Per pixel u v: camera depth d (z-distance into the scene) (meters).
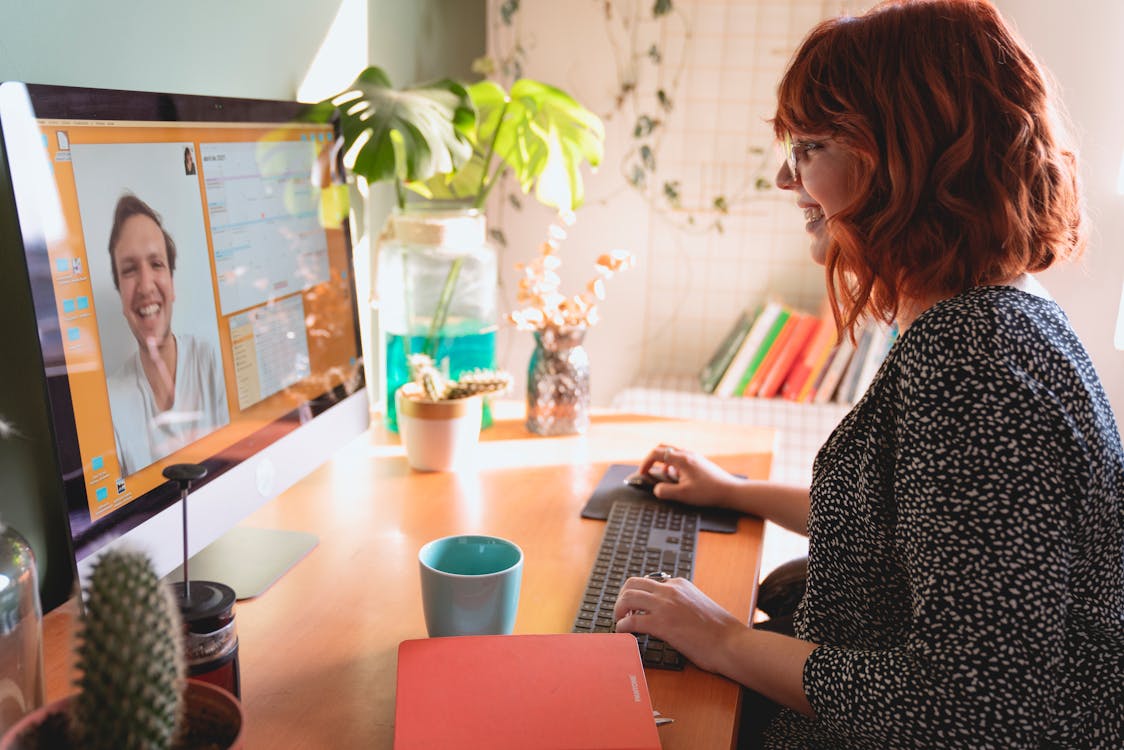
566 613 1.02
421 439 1.42
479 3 2.47
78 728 0.53
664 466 1.38
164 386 0.95
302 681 0.88
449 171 1.53
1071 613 0.84
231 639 0.77
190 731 0.61
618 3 2.41
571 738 0.75
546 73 2.47
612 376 2.67
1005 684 0.74
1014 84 0.84
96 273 0.86
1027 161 0.84
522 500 1.34
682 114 2.46
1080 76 2.09
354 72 1.78
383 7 1.89
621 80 2.45
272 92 1.49
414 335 1.55
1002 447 0.75
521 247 2.57
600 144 1.94
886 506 0.87
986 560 0.75
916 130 0.84
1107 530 0.83
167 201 0.96
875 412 0.87
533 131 1.89
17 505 1.01
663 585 0.98
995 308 0.80
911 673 0.78
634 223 2.54
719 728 0.83
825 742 0.93
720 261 2.54
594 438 1.63
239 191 1.08
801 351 2.44
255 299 1.11
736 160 2.46
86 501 0.84
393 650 0.94
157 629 0.53
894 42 0.86
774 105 2.42
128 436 0.89
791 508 1.26
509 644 0.87
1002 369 0.77
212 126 1.03
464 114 1.65
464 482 1.40
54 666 0.89
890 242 0.87
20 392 1.00
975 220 0.84
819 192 0.95
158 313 0.94
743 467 1.51
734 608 1.04
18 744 0.55
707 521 1.27
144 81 1.18
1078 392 0.79
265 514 1.27
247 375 1.09
